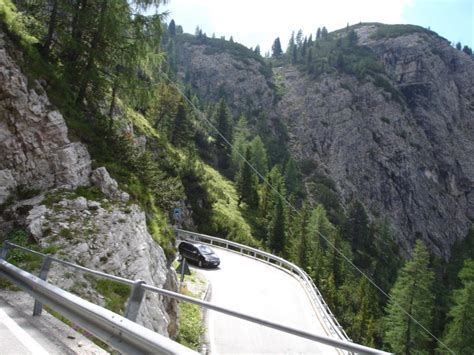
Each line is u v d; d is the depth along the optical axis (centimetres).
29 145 1331
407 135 16775
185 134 7431
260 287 2517
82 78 1714
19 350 499
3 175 1244
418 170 16175
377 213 14438
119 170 1616
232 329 1619
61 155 1370
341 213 12369
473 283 4891
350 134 16250
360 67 18562
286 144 15688
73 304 529
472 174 17588
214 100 18238
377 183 15225
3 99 1312
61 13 1738
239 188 7450
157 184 2792
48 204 1195
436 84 19362
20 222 1133
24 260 970
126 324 414
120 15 1689
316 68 19138
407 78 19412
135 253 1180
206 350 1382
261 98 18038
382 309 6981
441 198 16225
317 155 15575
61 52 1762
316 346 1509
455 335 4750
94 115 1797
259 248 5353
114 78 1834
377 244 11194
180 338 1394
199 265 2941
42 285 626
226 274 2791
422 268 5356
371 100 17350
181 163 5394
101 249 1098
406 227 14762
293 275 3012
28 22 1672
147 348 378
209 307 339
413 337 4978
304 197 11944
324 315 1959
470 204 17050
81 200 1253
